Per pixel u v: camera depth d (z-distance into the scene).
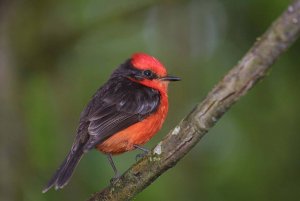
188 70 14.50
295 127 14.42
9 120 12.59
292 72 13.89
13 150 12.55
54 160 13.44
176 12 14.59
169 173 13.84
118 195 7.60
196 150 14.38
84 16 15.39
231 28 14.20
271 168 13.97
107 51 15.55
